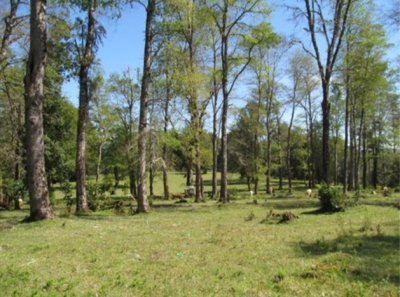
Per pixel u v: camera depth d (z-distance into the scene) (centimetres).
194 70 2273
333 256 733
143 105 1755
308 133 4869
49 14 1698
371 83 2484
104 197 2377
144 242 935
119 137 3491
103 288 553
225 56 2308
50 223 1270
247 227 1183
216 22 2269
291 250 812
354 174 3662
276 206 2030
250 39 2164
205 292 545
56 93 2848
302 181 6322
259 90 3512
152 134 1839
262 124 3650
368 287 550
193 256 774
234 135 3981
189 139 2661
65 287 576
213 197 3066
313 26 1912
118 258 761
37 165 1324
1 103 2333
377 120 4156
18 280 610
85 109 1827
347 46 2462
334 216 1414
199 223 1338
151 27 1725
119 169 3841
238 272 643
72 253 812
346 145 2944
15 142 2378
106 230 1163
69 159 3372
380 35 2330
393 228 1077
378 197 2512
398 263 683
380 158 4712
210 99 2828
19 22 1862
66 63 1839
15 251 848
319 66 1922
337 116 3953
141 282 591
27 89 1312
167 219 1493
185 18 2270
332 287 557
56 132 3238
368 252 772
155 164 1883
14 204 2759
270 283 582
